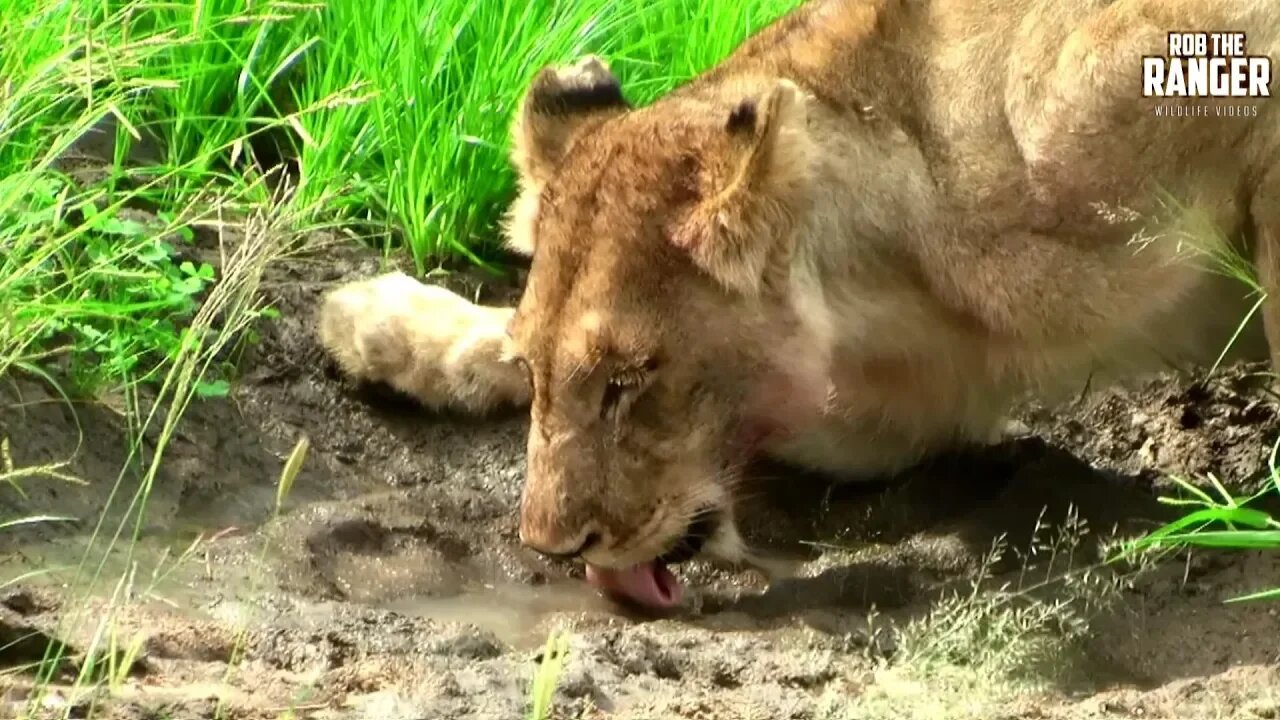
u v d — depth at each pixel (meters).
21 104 11.27
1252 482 10.94
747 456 9.97
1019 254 9.88
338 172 12.70
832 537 10.60
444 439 11.52
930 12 10.09
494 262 13.33
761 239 9.16
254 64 13.57
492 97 13.15
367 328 11.61
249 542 9.76
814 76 9.91
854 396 10.27
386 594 9.69
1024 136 9.77
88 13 11.23
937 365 10.28
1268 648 8.88
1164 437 11.59
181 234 11.91
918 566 10.05
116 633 7.45
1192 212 9.74
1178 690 8.19
